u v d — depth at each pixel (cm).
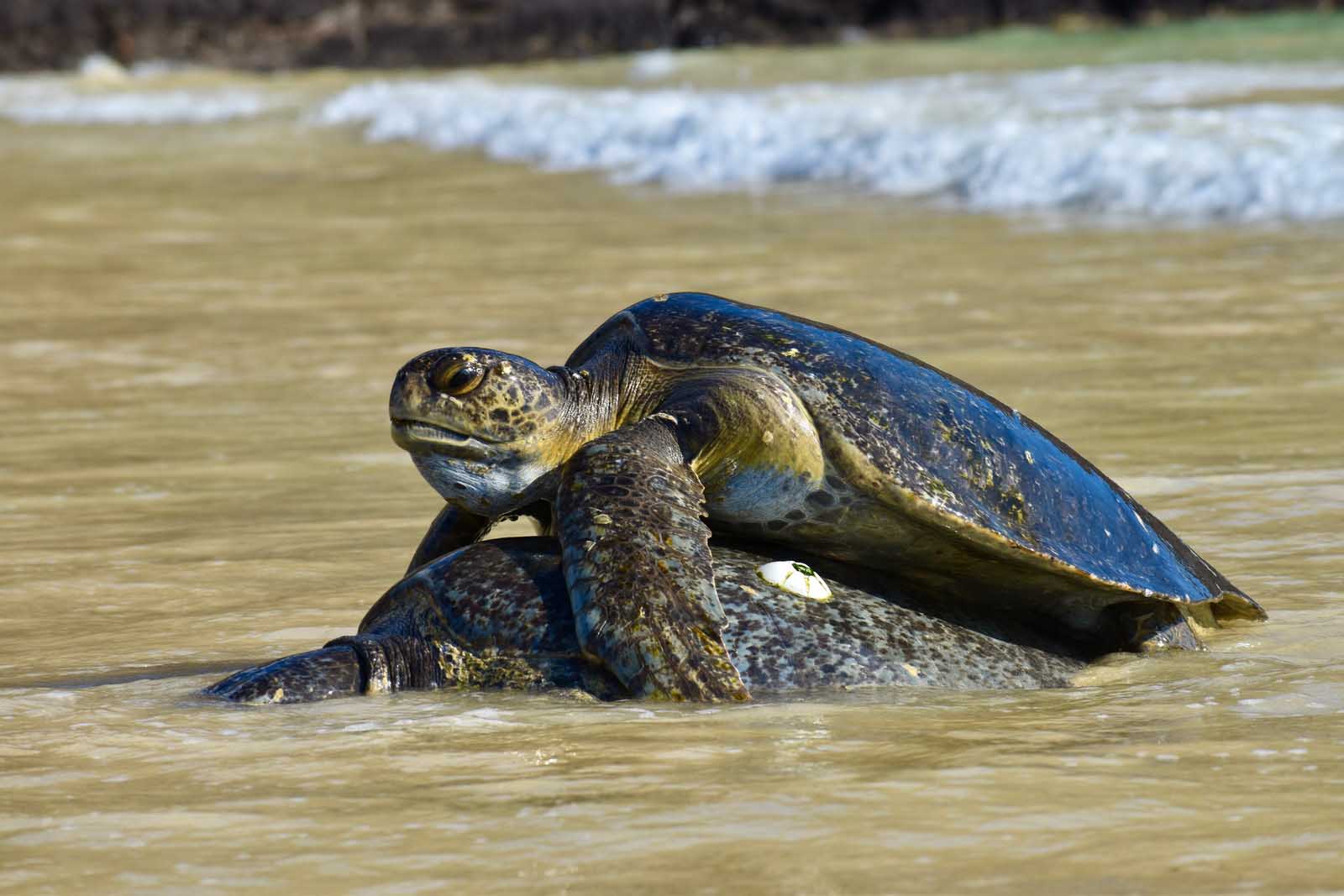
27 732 1464
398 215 6294
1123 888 1025
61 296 4856
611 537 1530
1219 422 2978
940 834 1128
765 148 6956
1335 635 1797
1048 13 14025
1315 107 6550
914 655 1619
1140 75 9025
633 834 1141
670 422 1633
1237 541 2248
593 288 4647
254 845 1142
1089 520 1722
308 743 1398
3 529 2541
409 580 1667
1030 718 1462
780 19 14275
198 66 13475
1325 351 3541
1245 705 1497
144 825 1191
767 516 1678
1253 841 1099
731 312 1789
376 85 10625
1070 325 3928
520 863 1093
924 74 10219
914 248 5106
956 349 3700
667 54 13862
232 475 2855
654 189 6644
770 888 1040
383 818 1191
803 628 1603
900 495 1608
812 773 1277
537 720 1448
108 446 3125
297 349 3994
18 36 13250
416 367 1650
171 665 1781
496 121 8425
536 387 1670
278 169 7756
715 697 1493
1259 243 4862
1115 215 5444
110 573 2256
